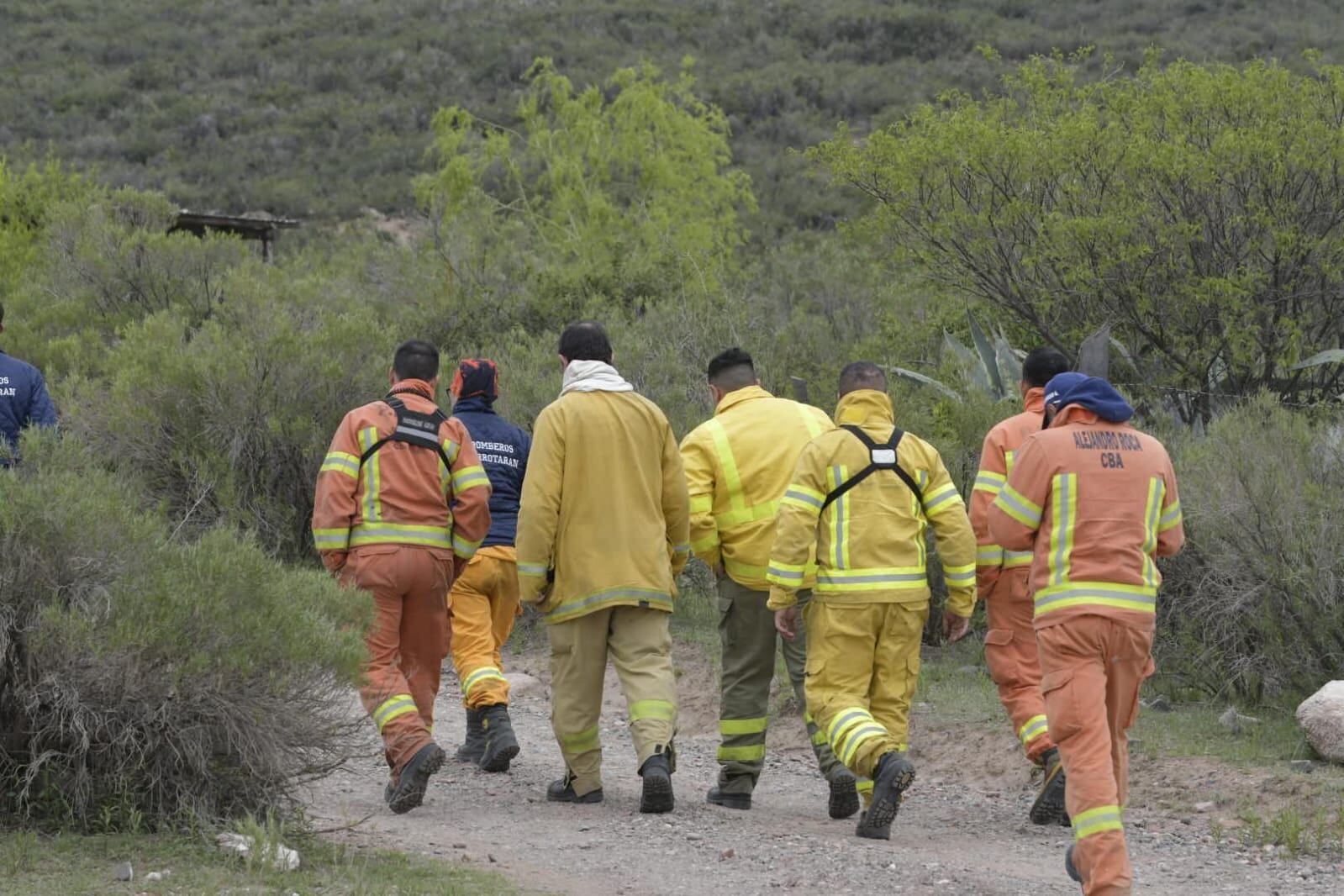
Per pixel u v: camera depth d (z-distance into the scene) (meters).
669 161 86.88
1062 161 42.31
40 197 67.31
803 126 161.25
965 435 35.81
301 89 182.50
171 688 17.31
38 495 17.73
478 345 54.22
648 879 17.89
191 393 39.00
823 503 20.55
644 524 21.69
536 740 28.58
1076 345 43.81
